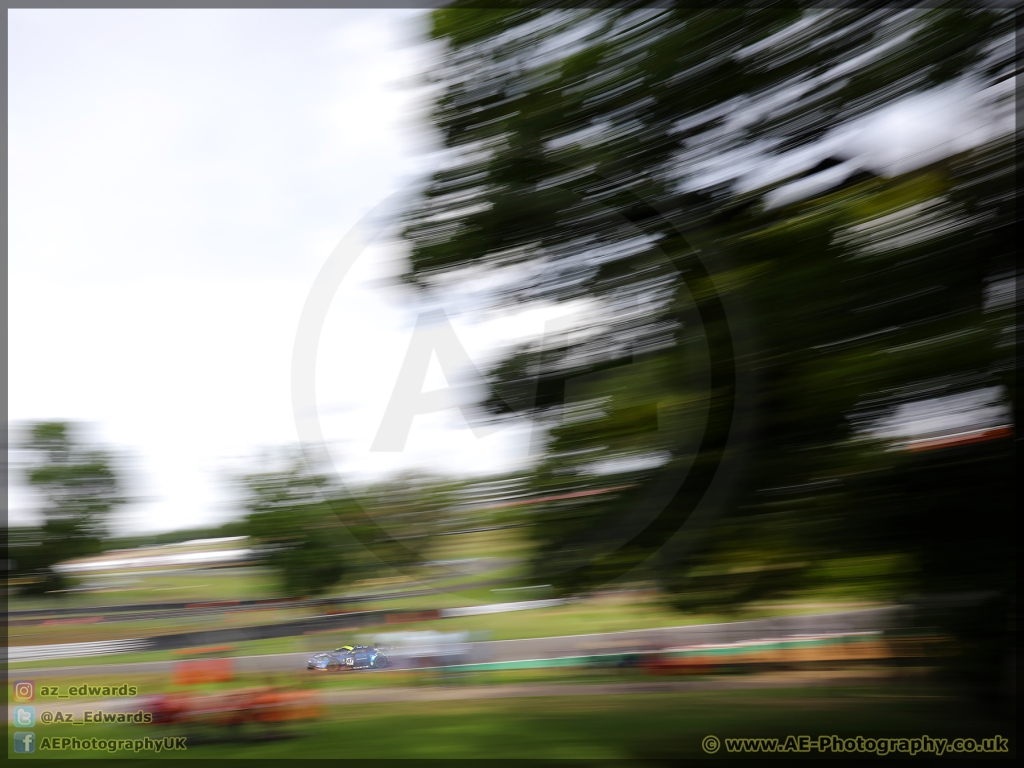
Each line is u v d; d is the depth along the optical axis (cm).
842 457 322
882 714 361
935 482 314
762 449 330
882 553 328
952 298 308
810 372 320
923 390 309
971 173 314
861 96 342
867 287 318
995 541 310
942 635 332
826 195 344
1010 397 298
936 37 328
